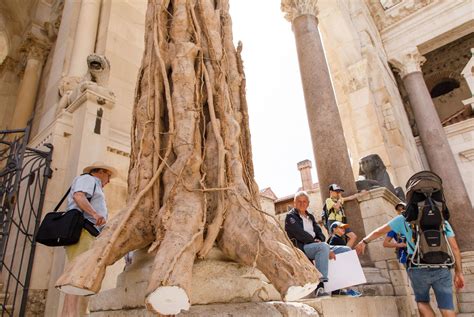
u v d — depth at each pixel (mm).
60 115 4559
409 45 14375
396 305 4559
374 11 15273
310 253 3643
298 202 4094
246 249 1741
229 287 1709
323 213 5344
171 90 2377
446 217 3430
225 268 1771
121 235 1784
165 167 2076
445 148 11977
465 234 10344
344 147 7277
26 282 3250
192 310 1510
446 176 11453
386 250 5457
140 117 2320
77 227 2660
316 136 7496
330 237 4926
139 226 1877
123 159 4770
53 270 3631
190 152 2033
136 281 1784
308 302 2838
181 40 2484
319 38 8711
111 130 4926
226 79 2529
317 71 8078
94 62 4949
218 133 2141
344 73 12727
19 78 9484
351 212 6074
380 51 14141
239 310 1540
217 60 2482
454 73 17359
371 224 5824
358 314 3307
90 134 4250
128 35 6402
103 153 4316
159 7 2596
